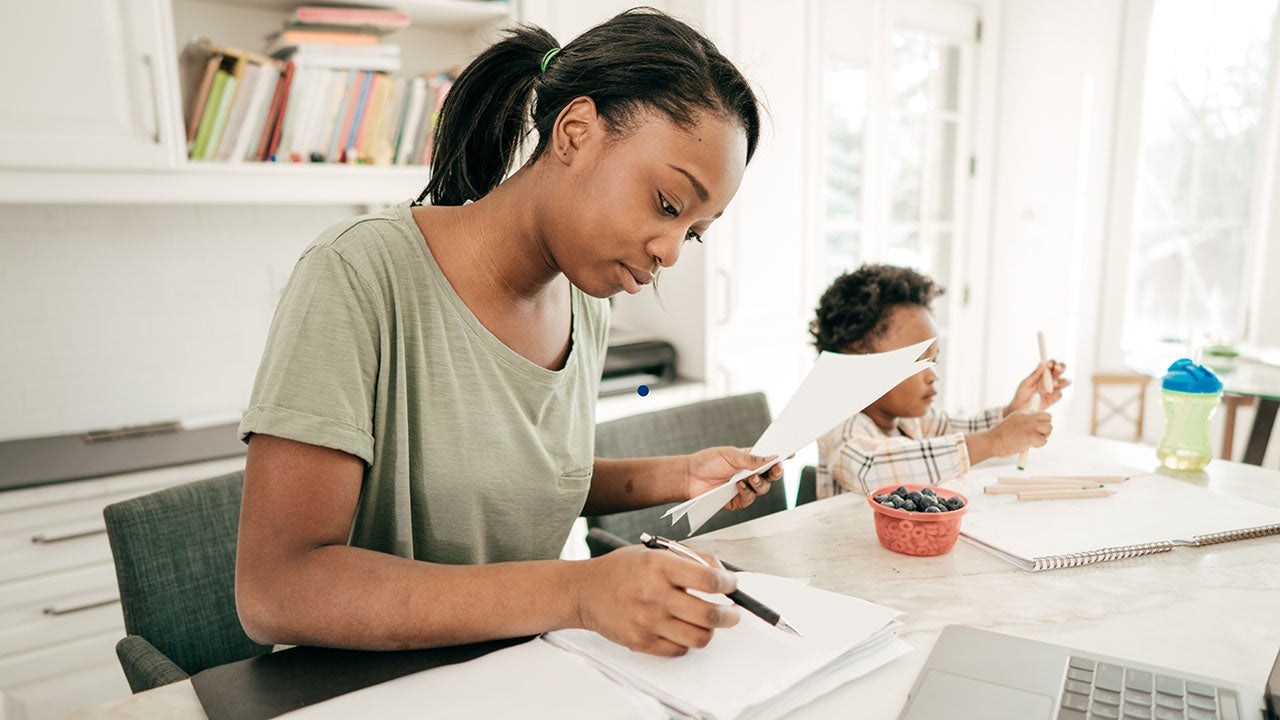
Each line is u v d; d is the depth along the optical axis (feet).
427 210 2.71
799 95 8.87
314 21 6.23
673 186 2.23
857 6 9.67
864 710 2.00
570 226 2.37
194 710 2.05
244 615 2.11
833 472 4.34
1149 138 11.15
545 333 2.90
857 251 10.41
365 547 2.63
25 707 5.20
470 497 2.70
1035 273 11.91
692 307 8.17
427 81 6.82
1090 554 2.98
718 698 1.92
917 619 2.52
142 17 5.47
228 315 7.02
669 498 3.28
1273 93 10.18
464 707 1.91
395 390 2.50
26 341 6.23
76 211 6.30
